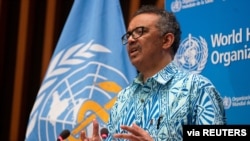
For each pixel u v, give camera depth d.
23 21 5.61
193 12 4.07
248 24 3.78
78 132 4.47
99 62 4.62
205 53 3.96
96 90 4.54
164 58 3.20
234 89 3.79
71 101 4.54
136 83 3.23
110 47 4.65
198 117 2.85
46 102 4.61
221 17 3.92
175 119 2.90
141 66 3.20
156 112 2.99
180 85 3.01
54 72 4.66
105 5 4.77
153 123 2.96
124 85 4.53
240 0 3.84
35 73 5.65
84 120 4.48
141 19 3.22
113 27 4.70
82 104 4.51
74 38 4.71
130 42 3.20
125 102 3.21
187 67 4.04
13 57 5.70
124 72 4.58
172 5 4.20
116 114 3.21
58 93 4.60
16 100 5.48
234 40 3.84
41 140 4.56
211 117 2.81
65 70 4.64
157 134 2.91
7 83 5.66
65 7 5.70
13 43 5.73
